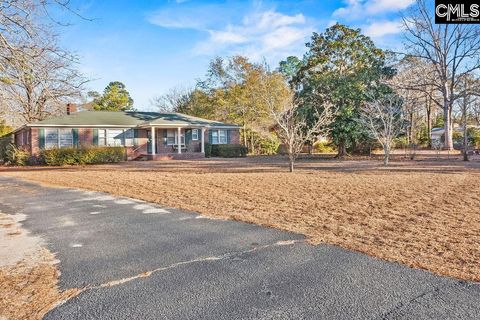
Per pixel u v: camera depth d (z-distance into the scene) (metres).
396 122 19.59
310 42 24.84
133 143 26.44
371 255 4.07
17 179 13.62
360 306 2.88
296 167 16.28
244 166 17.58
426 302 2.92
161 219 6.23
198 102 39.25
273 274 3.59
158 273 3.70
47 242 4.93
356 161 20.12
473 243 4.40
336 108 20.88
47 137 23.47
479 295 3.03
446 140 28.39
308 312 2.81
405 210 6.41
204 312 2.86
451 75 28.67
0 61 4.87
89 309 2.94
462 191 8.39
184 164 19.91
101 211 7.06
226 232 5.24
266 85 34.53
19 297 3.20
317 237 4.84
